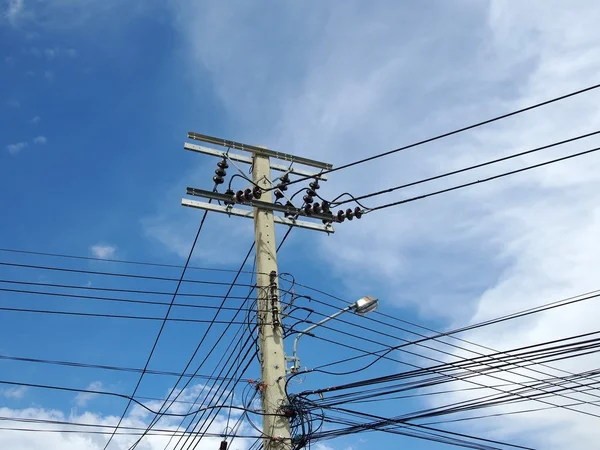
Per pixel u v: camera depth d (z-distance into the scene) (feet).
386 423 33.63
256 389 32.04
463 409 34.19
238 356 34.99
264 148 39.27
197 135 37.70
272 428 30.19
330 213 36.73
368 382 33.73
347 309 34.81
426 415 34.09
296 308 34.78
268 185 37.96
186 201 34.88
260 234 35.76
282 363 32.22
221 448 34.71
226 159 36.60
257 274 34.76
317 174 36.37
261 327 33.12
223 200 35.55
